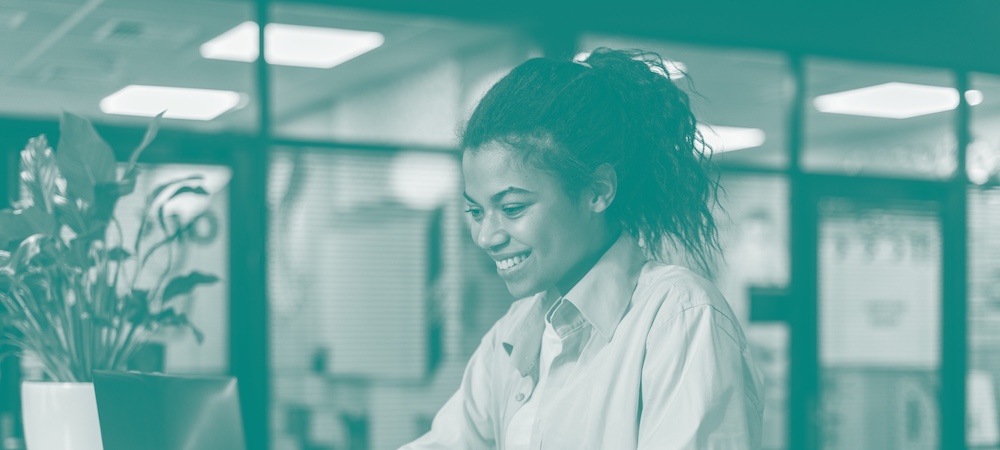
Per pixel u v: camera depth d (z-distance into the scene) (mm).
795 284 4973
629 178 1402
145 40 4039
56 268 1838
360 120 4344
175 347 4117
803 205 5016
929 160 5223
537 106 1338
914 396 5250
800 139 4906
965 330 5309
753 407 1334
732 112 4789
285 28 4160
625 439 1325
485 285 4578
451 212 4512
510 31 4375
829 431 5094
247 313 4207
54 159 1887
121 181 1864
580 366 1390
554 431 1384
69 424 1793
